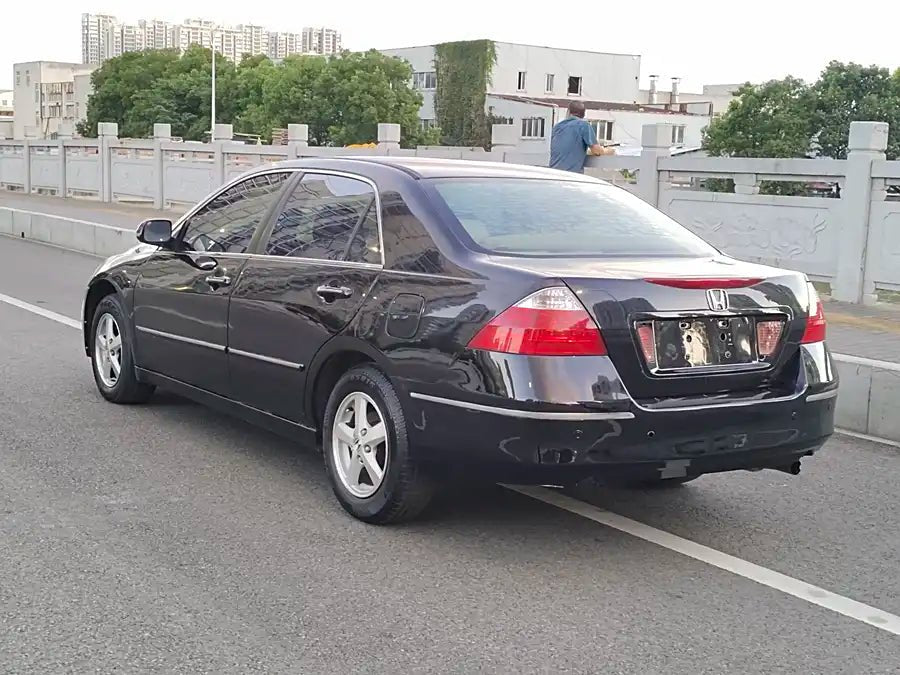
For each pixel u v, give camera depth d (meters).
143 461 5.94
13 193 32.72
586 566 4.59
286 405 5.48
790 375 4.80
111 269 7.13
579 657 3.71
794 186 14.53
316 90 75.50
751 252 12.98
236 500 5.32
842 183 11.91
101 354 7.28
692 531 5.11
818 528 5.22
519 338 4.31
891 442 7.02
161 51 94.75
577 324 4.30
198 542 4.71
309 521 5.03
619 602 4.21
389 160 5.54
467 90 96.44
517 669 3.60
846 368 7.33
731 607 4.20
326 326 5.11
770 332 4.75
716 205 13.29
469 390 4.41
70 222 18.62
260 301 5.59
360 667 3.58
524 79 98.19
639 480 4.50
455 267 4.67
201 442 6.36
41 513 5.04
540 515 5.24
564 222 5.18
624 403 4.33
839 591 4.41
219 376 6.00
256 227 5.91
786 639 3.93
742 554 4.81
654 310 4.43
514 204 5.20
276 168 6.05
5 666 3.52
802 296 4.91
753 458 4.66
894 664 3.74
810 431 4.80
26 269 15.29
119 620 3.89
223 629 3.84
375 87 74.75
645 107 97.25
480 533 4.94
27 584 4.20
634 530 5.08
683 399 4.49
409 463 4.71
